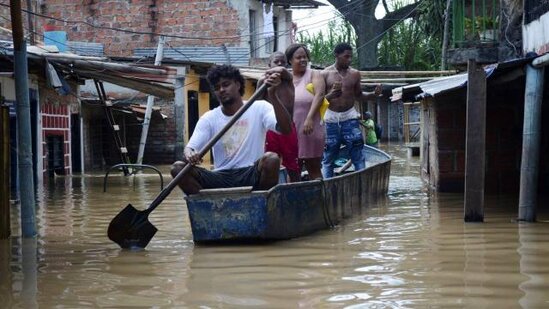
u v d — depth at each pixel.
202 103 24.98
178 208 10.80
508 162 12.26
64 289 5.63
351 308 4.97
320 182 8.39
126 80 14.94
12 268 6.44
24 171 8.14
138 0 27.17
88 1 27.42
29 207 8.18
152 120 23.89
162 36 21.89
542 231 8.12
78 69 13.61
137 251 7.23
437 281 5.71
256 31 27.97
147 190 13.95
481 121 8.84
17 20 7.86
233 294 5.41
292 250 7.12
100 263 6.63
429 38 34.03
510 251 6.93
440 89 10.75
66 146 18.62
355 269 6.20
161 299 5.30
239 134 7.92
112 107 20.61
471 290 5.41
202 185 7.78
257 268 6.30
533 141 8.84
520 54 14.62
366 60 34.41
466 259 6.56
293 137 8.66
